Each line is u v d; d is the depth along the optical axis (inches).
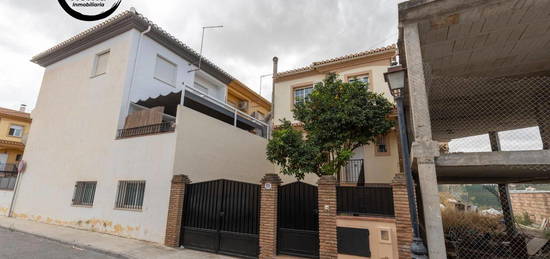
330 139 330.0
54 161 460.4
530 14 195.3
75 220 391.2
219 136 403.9
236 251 262.5
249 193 271.7
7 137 869.8
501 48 238.8
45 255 254.5
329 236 221.0
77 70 498.0
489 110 335.6
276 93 564.1
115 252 264.2
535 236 385.1
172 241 291.6
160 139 343.0
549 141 289.1
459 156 188.2
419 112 193.6
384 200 216.1
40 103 539.2
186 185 312.0
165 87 487.2
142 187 346.9
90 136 423.5
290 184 255.9
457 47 238.1
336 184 232.4
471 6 192.4
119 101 407.5
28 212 460.8
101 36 472.4
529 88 289.3
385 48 468.1
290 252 241.1
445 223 401.7
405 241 197.0
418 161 186.2
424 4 200.4
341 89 345.4
